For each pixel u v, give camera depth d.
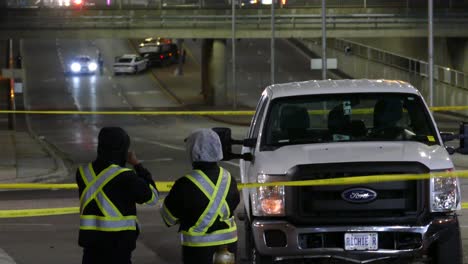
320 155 19.58
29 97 125.38
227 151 20.33
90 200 15.11
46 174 48.50
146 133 81.88
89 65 148.75
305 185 18.72
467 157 52.97
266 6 122.56
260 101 23.30
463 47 125.62
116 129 15.34
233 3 109.06
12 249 25.20
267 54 164.75
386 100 21.55
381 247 18.84
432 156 19.39
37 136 80.44
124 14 121.75
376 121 21.44
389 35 121.25
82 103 119.75
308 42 169.38
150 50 157.88
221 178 15.44
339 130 21.25
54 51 168.12
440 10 120.50
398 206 18.80
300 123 21.30
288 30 121.50
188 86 139.25
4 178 46.41
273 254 19.03
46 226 29.38
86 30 120.75
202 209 15.22
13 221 30.52
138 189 15.08
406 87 22.00
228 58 161.38
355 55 145.62
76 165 55.69
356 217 18.80
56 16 120.50
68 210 22.19
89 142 73.50
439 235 18.80
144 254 24.36
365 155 19.34
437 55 132.38
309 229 18.81
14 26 120.25
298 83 23.27
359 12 123.62
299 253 18.94
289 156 19.72
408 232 18.70
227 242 15.45
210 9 122.69
